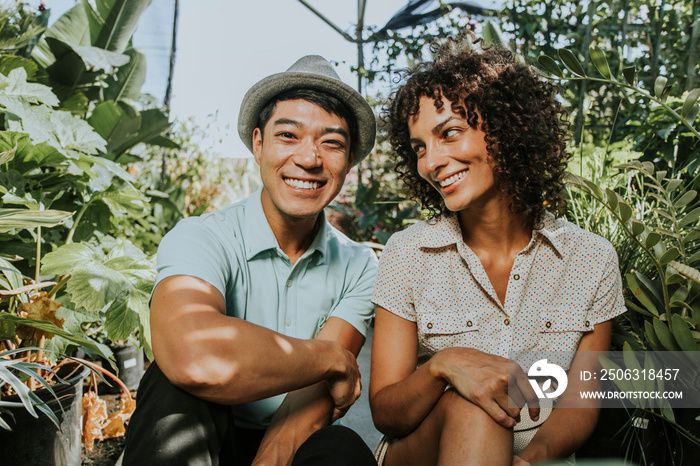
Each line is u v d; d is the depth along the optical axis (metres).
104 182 2.81
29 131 2.04
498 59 1.23
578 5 3.83
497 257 1.26
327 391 1.21
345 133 1.30
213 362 0.97
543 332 1.21
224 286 1.23
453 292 1.25
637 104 3.22
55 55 3.44
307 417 1.16
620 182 1.98
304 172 1.26
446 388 1.10
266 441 1.13
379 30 4.91
